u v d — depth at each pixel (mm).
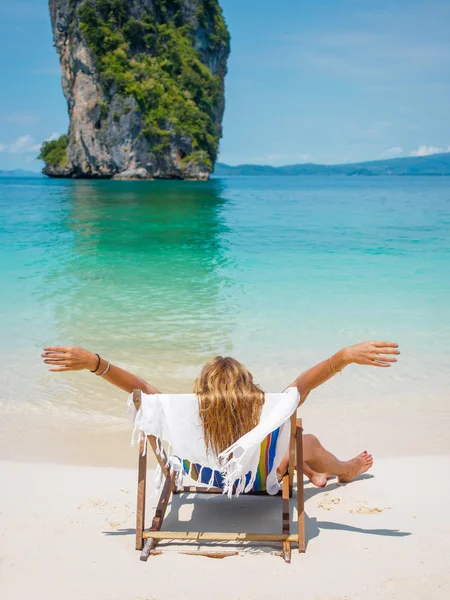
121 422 4520
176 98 91625
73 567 2596
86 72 89562
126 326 6980
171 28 98125
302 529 2727
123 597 2363
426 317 7344
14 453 3967
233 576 2525
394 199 39844
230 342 6387
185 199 38031
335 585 2445
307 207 30656
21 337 6551
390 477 3615
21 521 3041
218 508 3215
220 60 108250
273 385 5180
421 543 2801
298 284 9406
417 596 2357
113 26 90000
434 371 5609
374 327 6922
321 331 6770
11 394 5020
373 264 11367
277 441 2758
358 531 2936
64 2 92812
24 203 32062
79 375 5504
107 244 14711
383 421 4551
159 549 2770
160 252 13281
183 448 2730
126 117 86500
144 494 2773
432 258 12086
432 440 4191
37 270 10695
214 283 9539
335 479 3621
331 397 5051
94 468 3760
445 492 3389
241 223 20891
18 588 2424
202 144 93812
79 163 94062
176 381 5281
